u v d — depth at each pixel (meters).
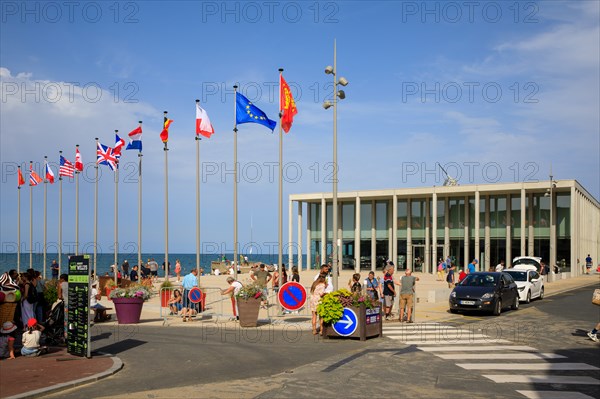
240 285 21.97
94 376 10.98
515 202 57.09
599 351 14.34
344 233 65.44
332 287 21.80
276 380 10.88
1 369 11.80
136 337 17.19
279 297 19.05
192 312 22.09
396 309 25.19
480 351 14.34
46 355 13.64
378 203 63.53
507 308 25.83
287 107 23.44
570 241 54.41
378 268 63.41
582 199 58.97
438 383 10.63
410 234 61.28
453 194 58.50
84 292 13.32
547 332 17.98
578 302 29.12
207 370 11.93
